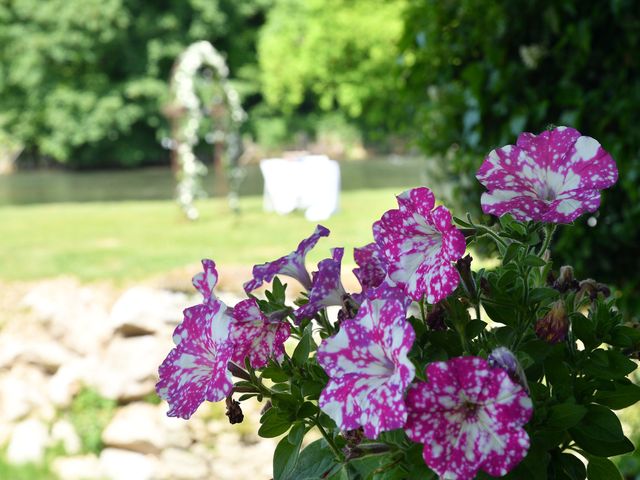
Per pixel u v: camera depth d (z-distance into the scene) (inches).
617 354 33.3
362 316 29.2
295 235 350.3
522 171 31.5
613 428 32.1
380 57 965.8
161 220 426.3
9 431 170.2
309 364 33.9
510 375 27.6
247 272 195.6
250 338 33.2
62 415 167.9
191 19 1080.8
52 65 1062.4
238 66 1128.2
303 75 1043.3
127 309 175.8
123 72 1075.3
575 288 36.2
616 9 96.8
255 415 154.6
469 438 26.4
